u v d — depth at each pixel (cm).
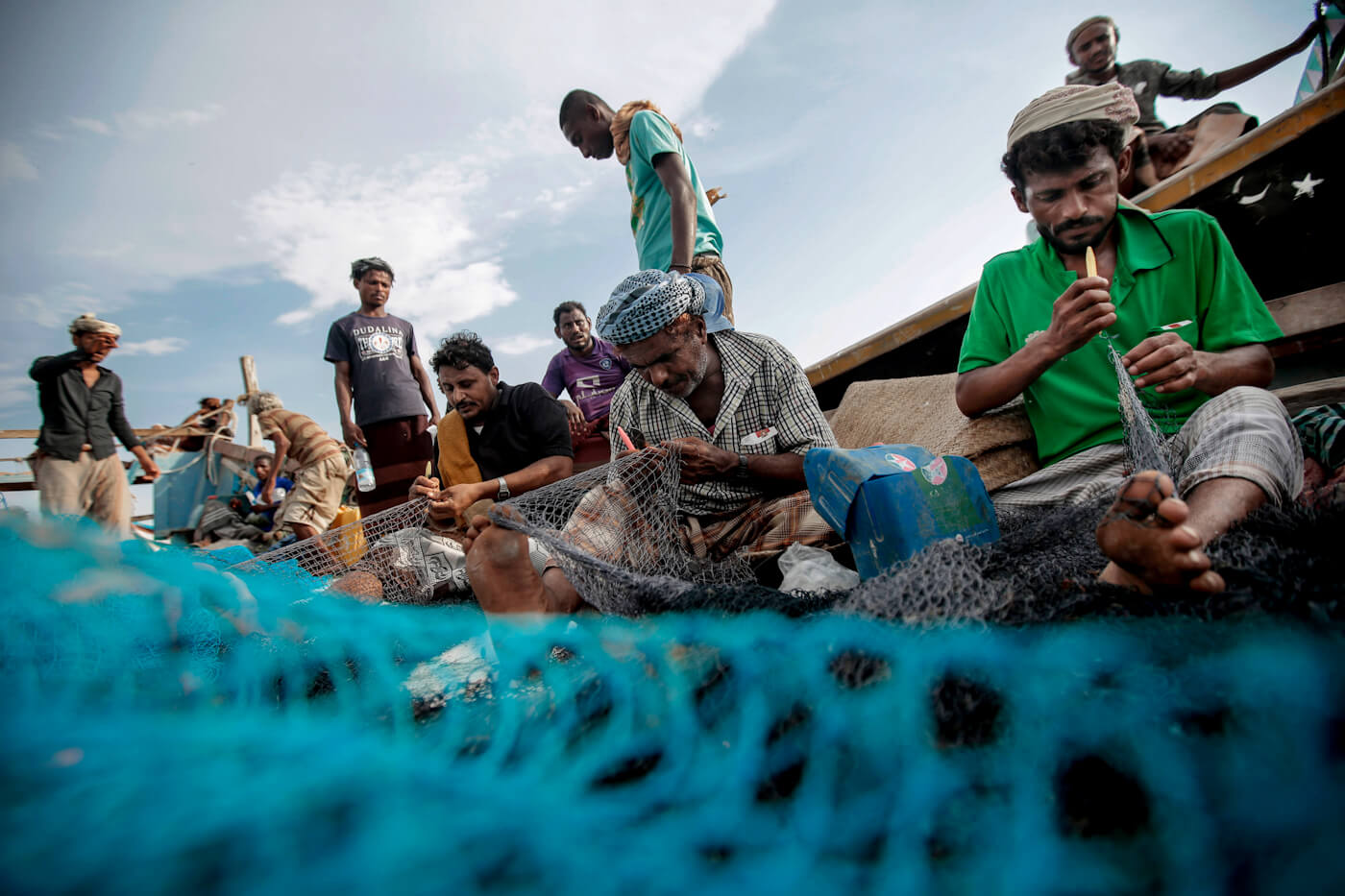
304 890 71
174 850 73
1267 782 77
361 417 473
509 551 170
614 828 86
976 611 112
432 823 81
